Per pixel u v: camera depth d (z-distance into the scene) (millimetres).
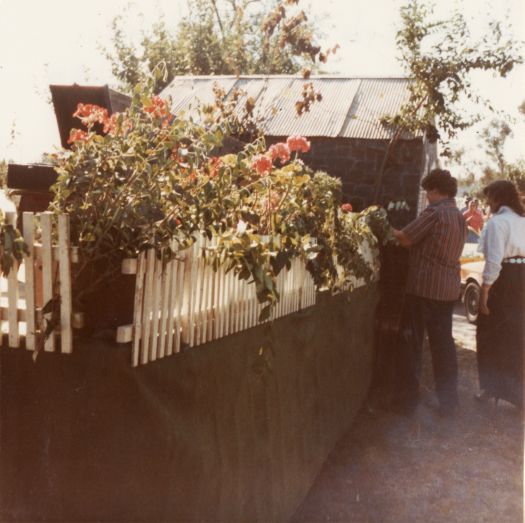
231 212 2252
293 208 2785
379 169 6066
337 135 6031
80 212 1730
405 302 4695
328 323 3453
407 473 3670
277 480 2666
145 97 1958
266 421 2508
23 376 1729
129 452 1672
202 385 1957
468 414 4734
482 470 3734
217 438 2066
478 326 4879
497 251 4586
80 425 1688
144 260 1677
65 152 1962
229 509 2178
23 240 1665
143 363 1683
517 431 4383
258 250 2078
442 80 5703
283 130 6129
